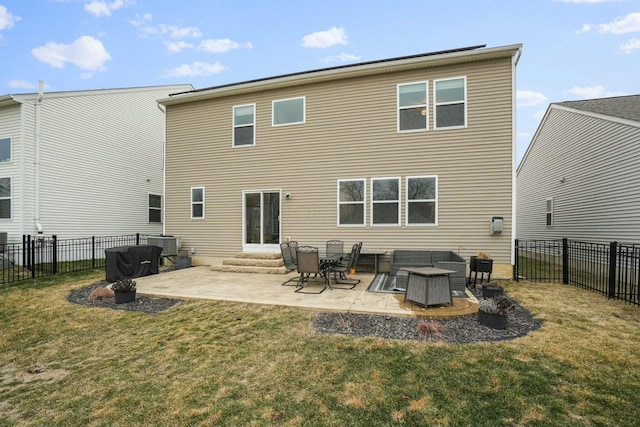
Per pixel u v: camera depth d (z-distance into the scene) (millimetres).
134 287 5988
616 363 3332
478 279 7516
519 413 2553
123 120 13766
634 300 5812
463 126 7996
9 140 10727
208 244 10375
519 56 7633
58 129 11359
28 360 3787
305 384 3025
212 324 4699
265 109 9820
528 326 4434
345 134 8969
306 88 9383
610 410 2582
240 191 10039
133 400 2885
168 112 10969
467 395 2791
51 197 11094
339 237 8945
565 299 5816
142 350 3914
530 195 14516
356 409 2639
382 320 4656
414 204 8328
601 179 8969
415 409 2619
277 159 9648
